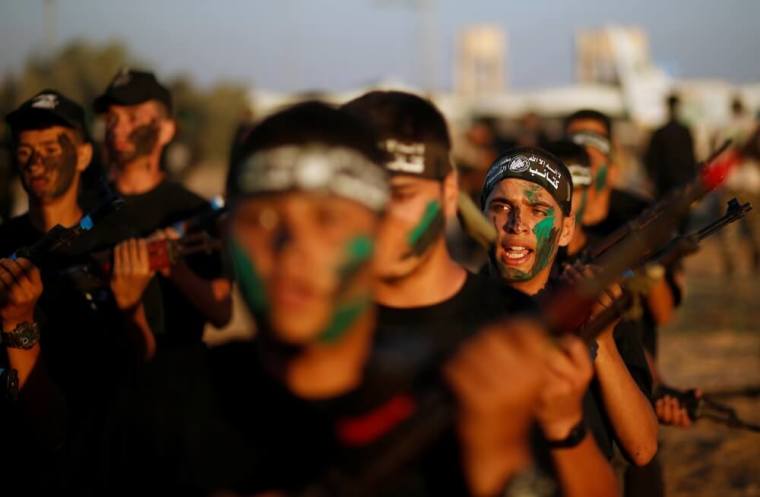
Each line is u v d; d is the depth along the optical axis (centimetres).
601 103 3644
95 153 515
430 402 176
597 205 523
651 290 223
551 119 3719
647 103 3538
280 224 179
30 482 356
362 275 180
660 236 213
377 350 190
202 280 446
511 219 380
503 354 175
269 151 179
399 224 233
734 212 283
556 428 214
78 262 423
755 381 901
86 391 396
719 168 219
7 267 350
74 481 230
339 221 179
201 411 198
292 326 176
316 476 188
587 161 472
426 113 238
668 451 720
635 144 3494
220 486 195
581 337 238
